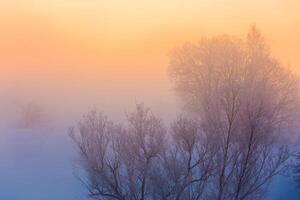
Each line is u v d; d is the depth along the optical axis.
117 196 6.29
